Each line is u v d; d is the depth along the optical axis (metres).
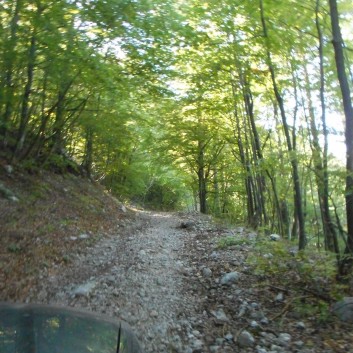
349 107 7.06
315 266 6.91
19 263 7.71
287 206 15.75
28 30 9.71
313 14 9.12
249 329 5.79
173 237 13.66
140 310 6.20
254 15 9.80
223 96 17.62
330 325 5.78
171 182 39.66
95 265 8.77
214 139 24.86
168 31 11.52
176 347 5.07
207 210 32.41
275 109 13.80
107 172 26.88
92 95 13.97
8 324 2.93
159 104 19.25
